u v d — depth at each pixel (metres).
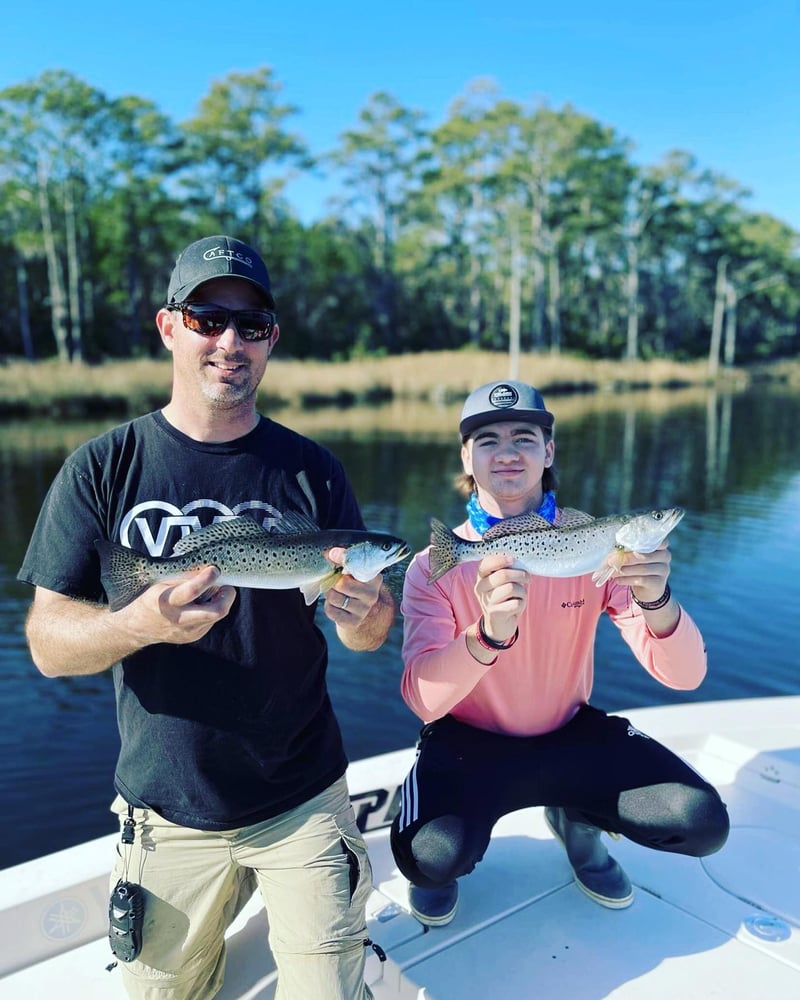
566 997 2.57
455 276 71.06
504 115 60.47
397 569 2.87
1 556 11.26
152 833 2.55
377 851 3.35
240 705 2.52
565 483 18.16
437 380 44.41
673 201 70.38
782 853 3.29
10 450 21.97
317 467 2.83
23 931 2.75
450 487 17.16
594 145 62.53
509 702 3.03
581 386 51.62
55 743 6.19
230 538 2.52
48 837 5.08
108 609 2.45
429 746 3.09
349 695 7.18
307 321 67.12
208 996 2.58
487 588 2.68
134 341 56.56
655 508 2.78
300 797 2.58
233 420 2.68
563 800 2.95
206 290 2.57
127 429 2.69
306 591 2.56
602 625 9.05
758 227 78.31
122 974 2.52
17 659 7.74
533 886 3.11
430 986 2.60
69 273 56.66
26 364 39.53
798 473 19.69
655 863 3.25
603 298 80.81
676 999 2.56
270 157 60.44
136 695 2.54
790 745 3.88
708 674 7.68
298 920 2.40
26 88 49.41
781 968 2.69
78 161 53.31
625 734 3.04
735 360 84.62
